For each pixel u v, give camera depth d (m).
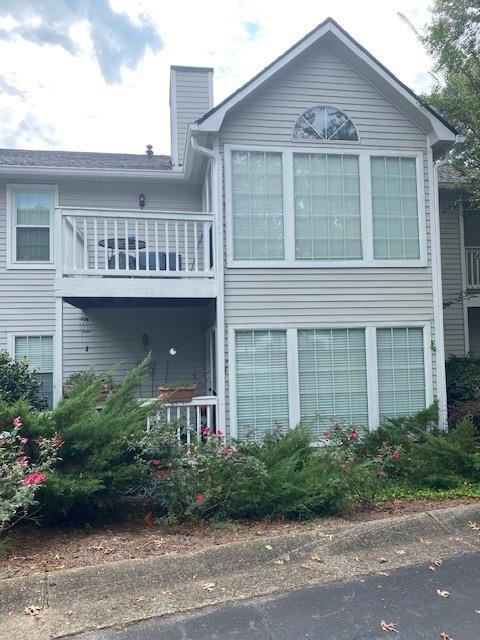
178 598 3.71
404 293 8.65
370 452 7.17
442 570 4.18
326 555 4.45
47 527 5.12
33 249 10.09
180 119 11.19
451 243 11.98
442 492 6.45
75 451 5.08
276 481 5.36
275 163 8.41
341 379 8.41
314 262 8.41
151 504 5.81
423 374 8.62
